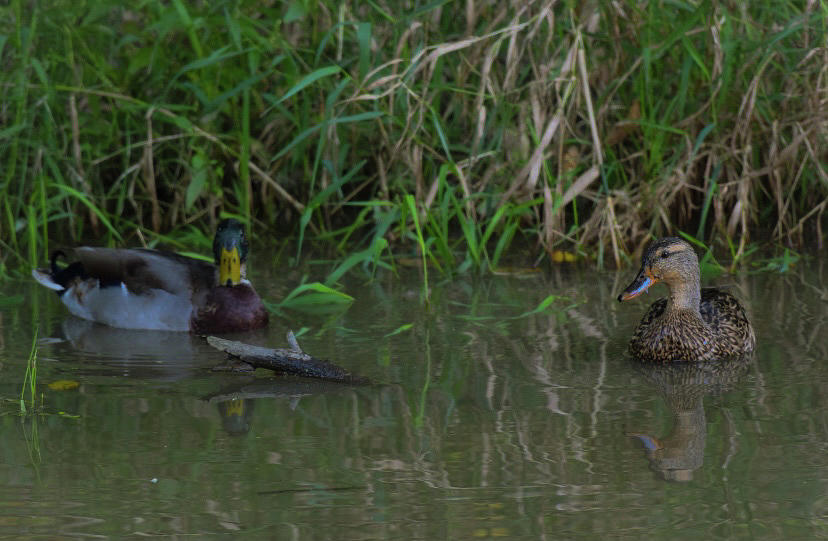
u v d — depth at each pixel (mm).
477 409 9438
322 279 13859
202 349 11562
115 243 15547
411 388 10008
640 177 15320
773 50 14711
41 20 15633
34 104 15391
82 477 8062
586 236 14695
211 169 15891
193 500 7672
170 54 16172
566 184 15195
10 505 7613
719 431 8875
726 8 15297
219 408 9531
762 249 14852
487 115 15570
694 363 10680
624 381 10203
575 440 8703
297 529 7230
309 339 11602
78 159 15492
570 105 14562
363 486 7867
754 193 15711
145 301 12422
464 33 15914
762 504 7527
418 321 12133
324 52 16094
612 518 7348
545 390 9938
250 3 15344
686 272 10695
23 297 13539
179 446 8656
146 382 10305
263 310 12328
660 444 8602
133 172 16594
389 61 14617
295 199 16766
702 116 15516
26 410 9508
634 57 15422
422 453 8461
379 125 15398
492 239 15586
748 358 10805
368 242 15547
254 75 15102
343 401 9703
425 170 15828
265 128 16484
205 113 15633
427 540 7074
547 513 7426
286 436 8844
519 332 11711
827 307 12328
